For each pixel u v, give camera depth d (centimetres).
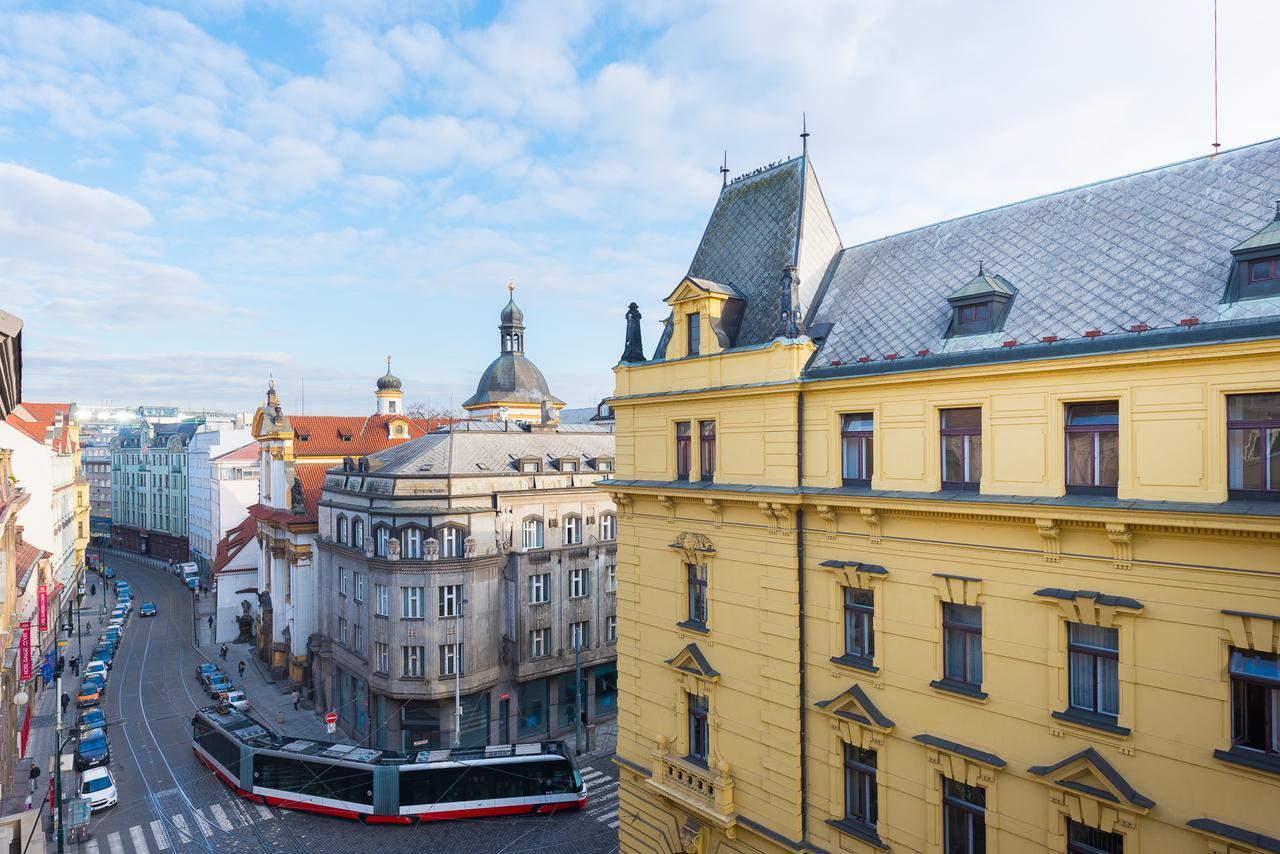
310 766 3969
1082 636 1584
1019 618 1653
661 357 2706
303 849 3588
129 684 6197
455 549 4559
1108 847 1541
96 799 3941
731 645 2275
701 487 2320
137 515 14425
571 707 5119
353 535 4956
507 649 4759
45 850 3478
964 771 1731
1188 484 1425
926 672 1819
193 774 4453
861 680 1955
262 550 6862
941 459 1825
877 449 1928
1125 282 1673
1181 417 1437
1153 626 1462
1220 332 1398
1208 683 1395
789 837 2084
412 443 5222
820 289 2498
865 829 1953
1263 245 1420
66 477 9519
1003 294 1842
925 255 2261
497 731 4688
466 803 3866
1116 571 1511
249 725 4462
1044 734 1606
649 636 2573
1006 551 1672
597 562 5200
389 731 4494
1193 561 1416
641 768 2580
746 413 2230
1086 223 1898
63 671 6506
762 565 2173
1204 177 1748
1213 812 1379
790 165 2697
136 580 11375
